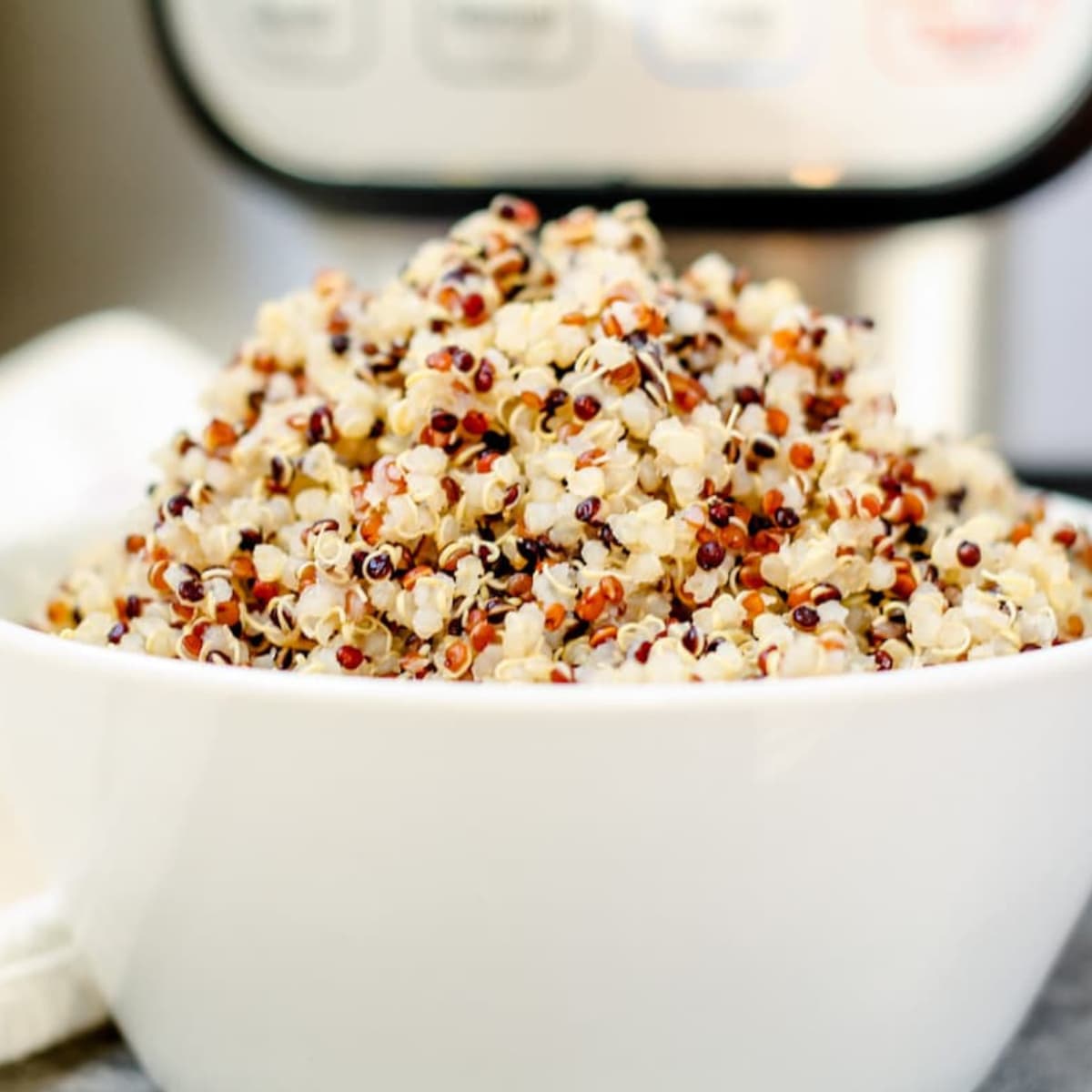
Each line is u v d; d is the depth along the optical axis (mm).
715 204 340
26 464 320
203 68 345
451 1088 123
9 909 163
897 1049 129
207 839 117
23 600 182
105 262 370
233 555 141
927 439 174
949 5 327
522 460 140
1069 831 128
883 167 337
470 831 110
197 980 126
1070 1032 166
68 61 360
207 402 168
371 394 148
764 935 116
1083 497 352
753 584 136
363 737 108
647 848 110
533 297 163
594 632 128
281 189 349
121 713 115
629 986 117
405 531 131
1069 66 324
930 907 121
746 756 108
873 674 111
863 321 166
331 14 342
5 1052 155
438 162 346
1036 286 348
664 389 138
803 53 335
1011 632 133
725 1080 124
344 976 119
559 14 339
